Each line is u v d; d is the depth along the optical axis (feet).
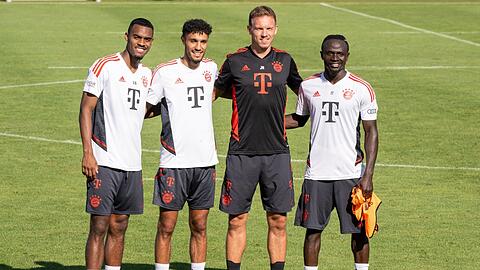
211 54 201.57
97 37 226.58
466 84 169.48
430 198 102.42
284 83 73.56
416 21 268.41
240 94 73.31
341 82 71.26
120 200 70.85
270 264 77.05
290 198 74.90
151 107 73.72
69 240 87.40
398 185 107.55
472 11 294.46
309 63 192.44
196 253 75.25
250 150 73.82
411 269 79.61
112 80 69.26
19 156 119.85
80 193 103.71
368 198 71.15
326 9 298.76
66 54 201.05
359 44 221.05
